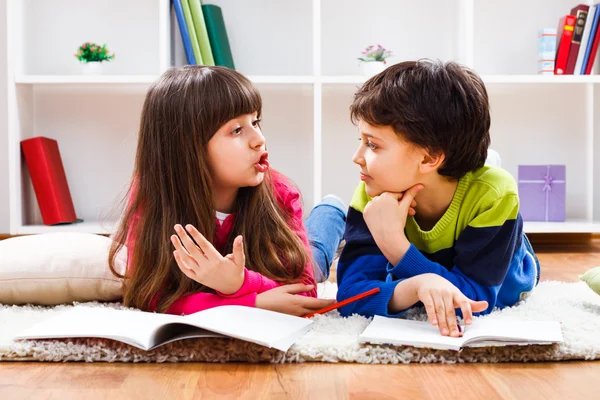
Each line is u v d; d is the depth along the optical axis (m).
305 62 2.75
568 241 2.66
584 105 2.79
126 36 2.74
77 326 1.00
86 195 2.77
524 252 1.33
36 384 0.85
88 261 1.29
